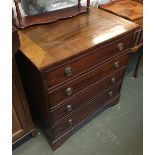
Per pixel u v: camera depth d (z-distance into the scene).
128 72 2.14
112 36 1.15
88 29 1.21
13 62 1.03
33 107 1.43
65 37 1.12
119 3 1.82
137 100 1.84
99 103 1.56
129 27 1.25
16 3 1.10
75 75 1.13
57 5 1.38
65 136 1.45
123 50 1.35
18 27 1.17
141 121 1.66
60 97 1.15
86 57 1.10
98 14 1.39
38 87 1.11
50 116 1.20
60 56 0.98
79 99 1.31
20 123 1.32
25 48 1.02
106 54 1.23
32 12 1.29
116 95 1.70
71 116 1.36
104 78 1.38
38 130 1.57
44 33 1.15
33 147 1.46
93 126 1.61
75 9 1.40
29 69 1.08
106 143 1.50
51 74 0.99
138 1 1.85
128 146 1.48
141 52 1.87
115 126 1.62
